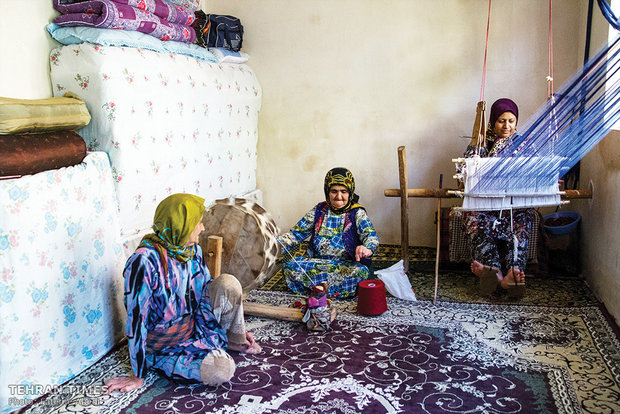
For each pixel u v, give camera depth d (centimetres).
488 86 436
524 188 329
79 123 289
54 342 256
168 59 357
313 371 271
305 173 486
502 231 366
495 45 429
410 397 247
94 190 288
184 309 265
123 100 310
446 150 452
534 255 399
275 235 355
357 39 453
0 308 230
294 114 478
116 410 239
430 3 434
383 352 290
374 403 243
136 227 331
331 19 455
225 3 475
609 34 341
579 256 409
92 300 281
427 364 277
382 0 443
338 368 274
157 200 350
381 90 455
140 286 246
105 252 293
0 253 230
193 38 391
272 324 326
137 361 254
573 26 415
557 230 400
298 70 470
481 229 367
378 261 440
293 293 379
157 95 340
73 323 268
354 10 450
